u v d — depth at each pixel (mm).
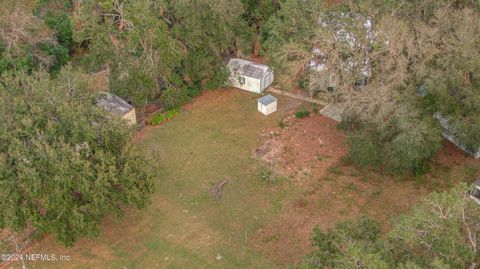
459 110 33438
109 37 40031
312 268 22328
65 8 56375
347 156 38500
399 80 32469
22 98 29109
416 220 20453
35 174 26094
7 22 44875
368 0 37250
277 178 36594
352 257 19406
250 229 32500
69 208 28156
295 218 33188
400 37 33250
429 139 33281
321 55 37906
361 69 35938
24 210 27078
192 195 35281
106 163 28469
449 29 33750
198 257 30562
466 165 37000
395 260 20484
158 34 39406
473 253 19828
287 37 40094
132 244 31516
